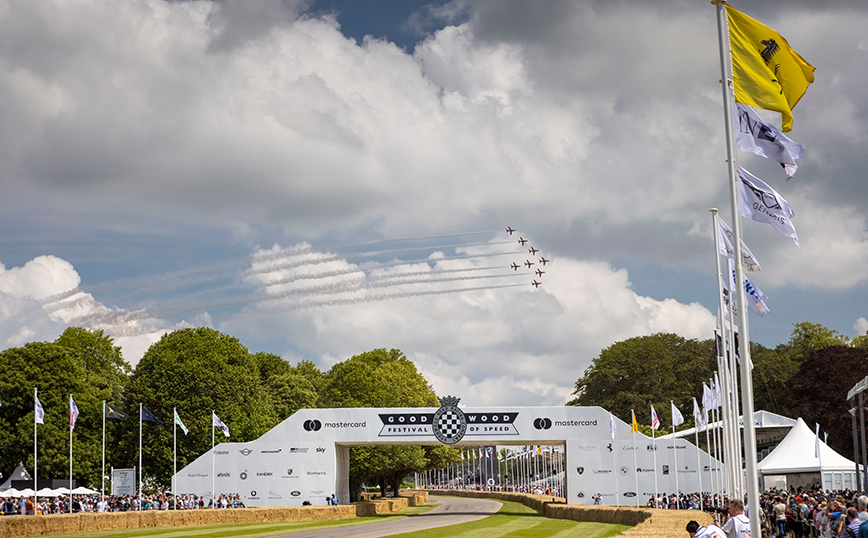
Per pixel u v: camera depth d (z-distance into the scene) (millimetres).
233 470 74000
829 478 56031
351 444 75875
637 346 123875
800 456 58094
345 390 97875
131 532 49406
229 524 58781
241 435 83562
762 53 23156
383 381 103750
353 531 49469
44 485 75375
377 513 76125
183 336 87188
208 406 81688
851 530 18531
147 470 82125
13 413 78500
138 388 81938
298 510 63562
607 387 125375
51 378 79438
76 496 70625
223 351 89750
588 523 56531
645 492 72938
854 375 89125
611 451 73750
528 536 45125
